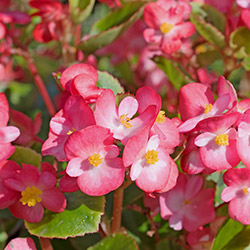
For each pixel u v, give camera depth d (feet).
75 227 1.40
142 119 1.36
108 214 1.59
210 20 1.75
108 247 1.46
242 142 1.36
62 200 1.39
